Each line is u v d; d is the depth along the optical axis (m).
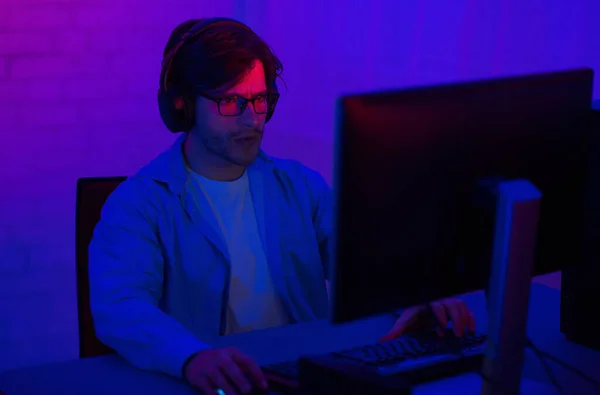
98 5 3.14
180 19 3.27
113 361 1.30
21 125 3.11
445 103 1.00
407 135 0.97
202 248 1.55
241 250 1.60
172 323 1.31
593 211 1.29
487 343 1.06
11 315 2.89
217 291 1.55
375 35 2.76
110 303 1.36
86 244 1.56
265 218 1.64
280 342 1.39
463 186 1.04
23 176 3.11
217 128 1.46
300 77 3.18
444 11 2.43
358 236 0.98
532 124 1.10
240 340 1.39
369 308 1.02
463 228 1.07
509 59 2.21
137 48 3.22
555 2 2.05
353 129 0.93
